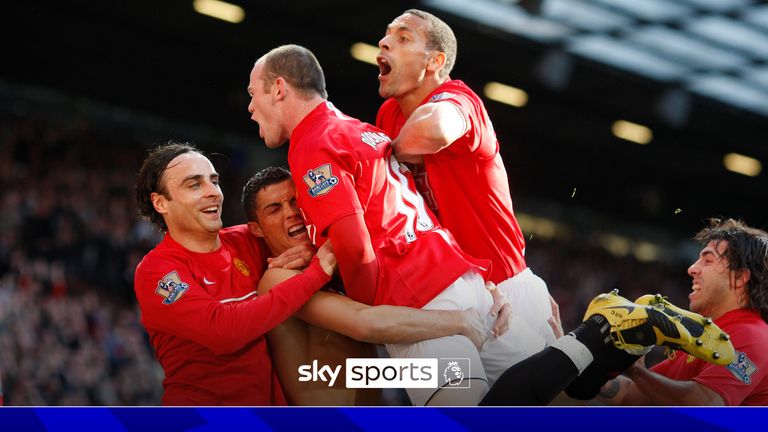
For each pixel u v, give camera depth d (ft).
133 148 187.21
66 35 168.76
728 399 39.91
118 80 182.09
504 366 39.99
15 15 162.50
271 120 38.22
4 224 140.67
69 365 124.16
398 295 37.32
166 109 190.49
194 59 179.63
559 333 43.78
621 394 41.63
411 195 38.65
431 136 36.88
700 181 263.29
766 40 162.50
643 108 191.72
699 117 200.03
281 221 39.60
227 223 188.65
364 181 36.70
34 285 131.34
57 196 154.92
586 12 156.87
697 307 43.24
